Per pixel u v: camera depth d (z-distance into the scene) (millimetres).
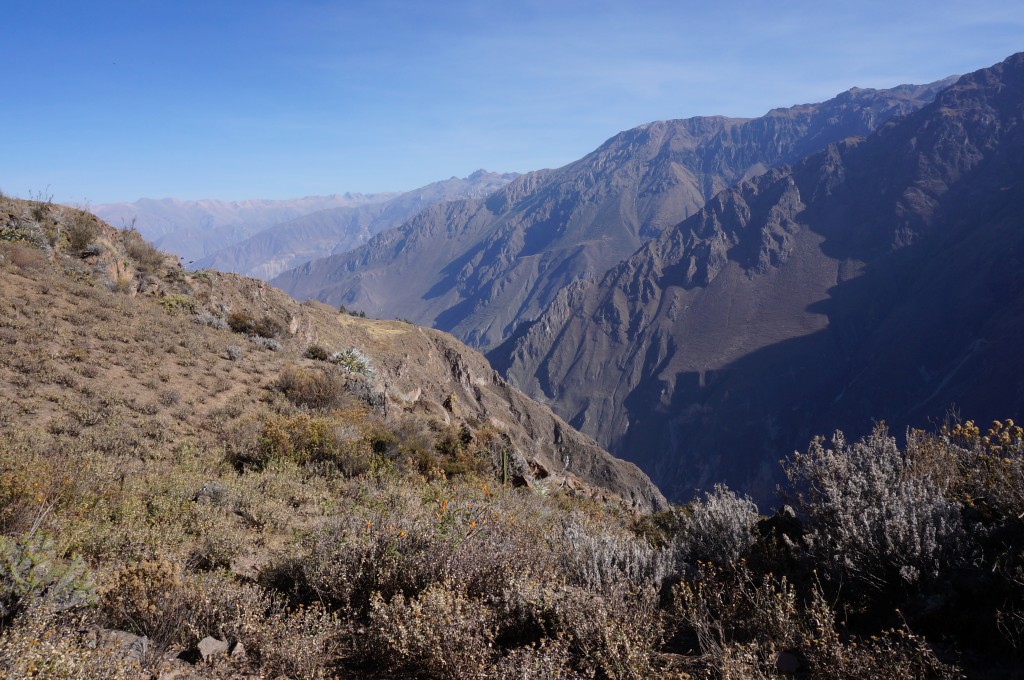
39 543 5258
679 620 4906
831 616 4148
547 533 7160
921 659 3719
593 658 4207
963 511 5086
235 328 27906
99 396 14781
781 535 5797
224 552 6910
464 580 5223
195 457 12430
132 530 7055
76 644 3967
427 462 14133
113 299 22375
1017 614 3828
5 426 11586
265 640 4418
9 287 19656
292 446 12859
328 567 5523
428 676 4234
